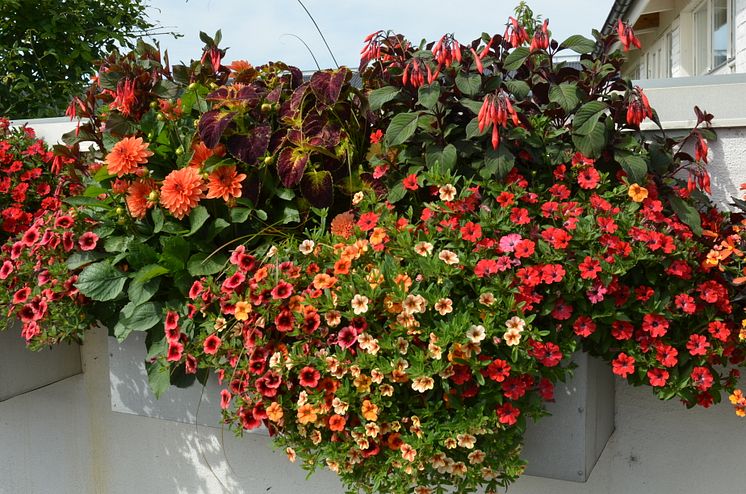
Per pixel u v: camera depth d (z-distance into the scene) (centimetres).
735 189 184
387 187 194
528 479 197
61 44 492
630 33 174
